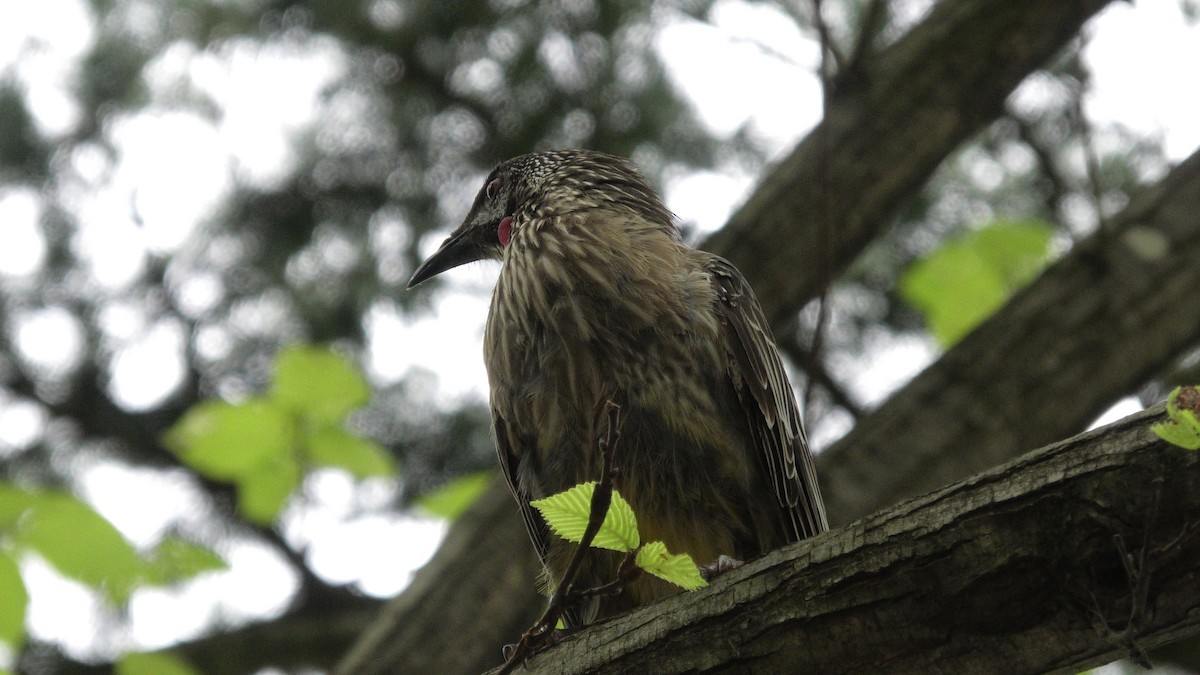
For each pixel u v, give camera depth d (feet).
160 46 37.63
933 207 36.22
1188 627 13.43
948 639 14.26
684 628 15.79
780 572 15.33
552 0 35.68
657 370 22.08
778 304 28.04
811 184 28.14
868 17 28.35
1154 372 26.37
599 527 14.93
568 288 22.52
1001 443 25.86
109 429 39.96
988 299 27.22
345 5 36.11
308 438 24.44
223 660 35.06
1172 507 12.92
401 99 37.32
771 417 22.93
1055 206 35.91
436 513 28.91
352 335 37.81
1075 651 13.88
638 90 36.47
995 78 28.81
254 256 38.42
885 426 26.37
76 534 22.61
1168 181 27.48
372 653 26.68
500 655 26.76
